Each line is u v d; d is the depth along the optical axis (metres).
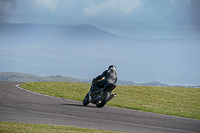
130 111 48.59
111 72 50.28
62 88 83.56
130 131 31.62
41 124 30.19
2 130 24.92
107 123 35.50
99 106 49.97
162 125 37.31
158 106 65.81
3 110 38.25
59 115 38.28
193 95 103.69
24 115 35.91
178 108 66.88
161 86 122.38
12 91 65.38
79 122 34.56
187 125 38.97
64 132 26.62
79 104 52.59
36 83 89.75
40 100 52.91
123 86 108.38
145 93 95.06
